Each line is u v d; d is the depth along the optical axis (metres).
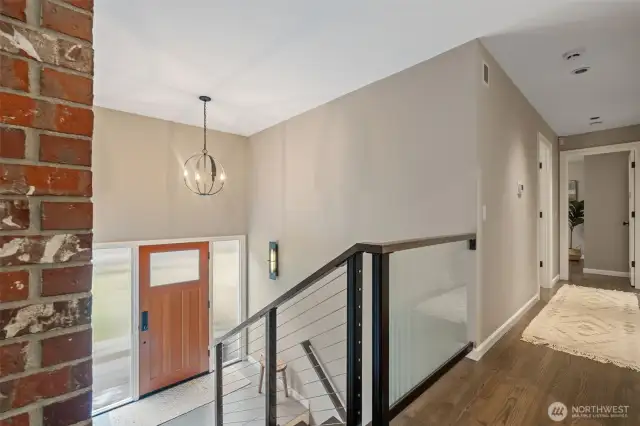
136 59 3.03
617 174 5.78
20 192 0.76
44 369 0.79
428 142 2.97
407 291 2.13
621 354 2.51
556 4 2.23
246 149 5.71
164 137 4.84
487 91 2.82
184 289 5.18
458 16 2.38
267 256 5.20
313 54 2.95
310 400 4.34
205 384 5.17
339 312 3.93
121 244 4.50
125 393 4.68
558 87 3.52
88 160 0.88
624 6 2.24
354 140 3.72
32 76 0.79
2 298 0.74
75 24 0.86
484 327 2.70
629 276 5.50
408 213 3.14
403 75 3.20
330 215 4.05
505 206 3.19
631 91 3.61
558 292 4.52
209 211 5.33
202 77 3.42
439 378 2.19
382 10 2.33
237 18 2.43
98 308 4.45
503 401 1.93
